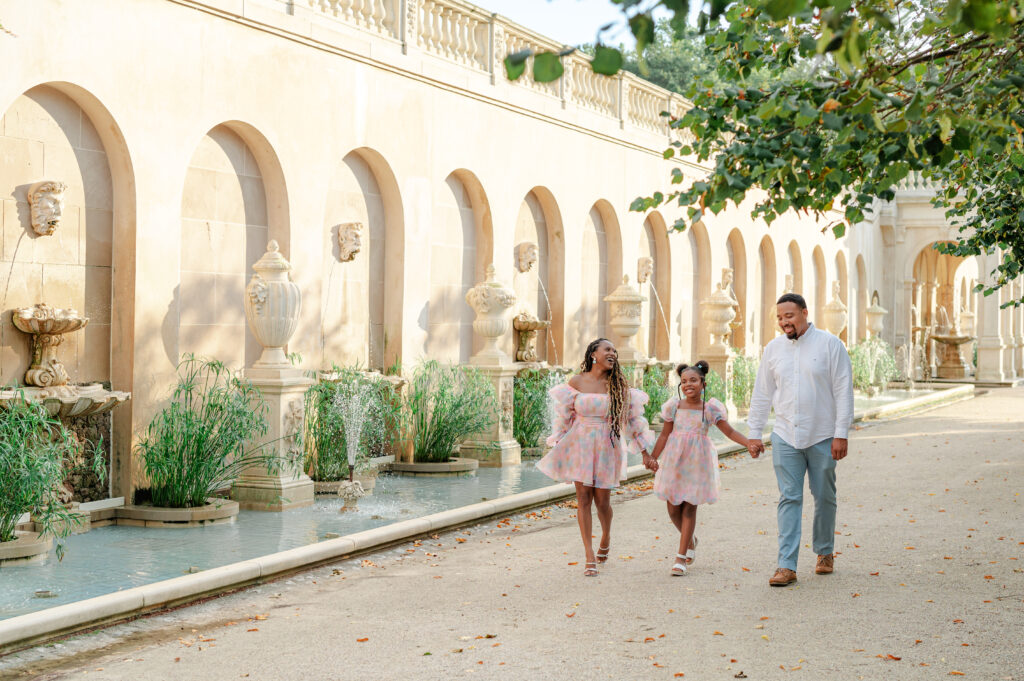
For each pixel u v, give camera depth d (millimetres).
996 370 36188
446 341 14984
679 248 21953
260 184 11734
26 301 9086
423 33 14109
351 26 12773
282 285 10609
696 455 7746
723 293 21125
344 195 13078
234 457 10539
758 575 7574
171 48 10250
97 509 9492
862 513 10406
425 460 13352
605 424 7844
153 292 10109
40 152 9234
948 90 5453
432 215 14430
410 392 13750
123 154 9820
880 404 26000
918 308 39125
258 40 11336
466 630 6188
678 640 5871
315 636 6129
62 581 7199
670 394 18500
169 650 5898
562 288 17625
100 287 9836
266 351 10742
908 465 14547
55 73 9039
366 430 11750
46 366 9047
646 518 10391
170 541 8703
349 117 12727
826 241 30312
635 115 20219
